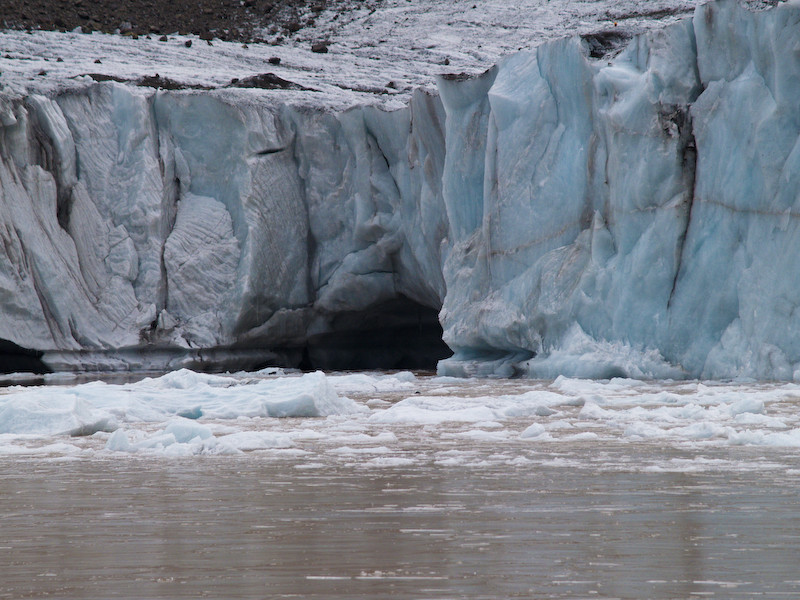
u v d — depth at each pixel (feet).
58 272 258.37
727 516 51.08
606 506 54.29
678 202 172.86
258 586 37.27
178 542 46.06
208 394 127.65
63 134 268.41
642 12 422.00
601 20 429.38
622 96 180.96
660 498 56.80
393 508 54.49
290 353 293.84
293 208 281.54
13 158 257.14
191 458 79.10
